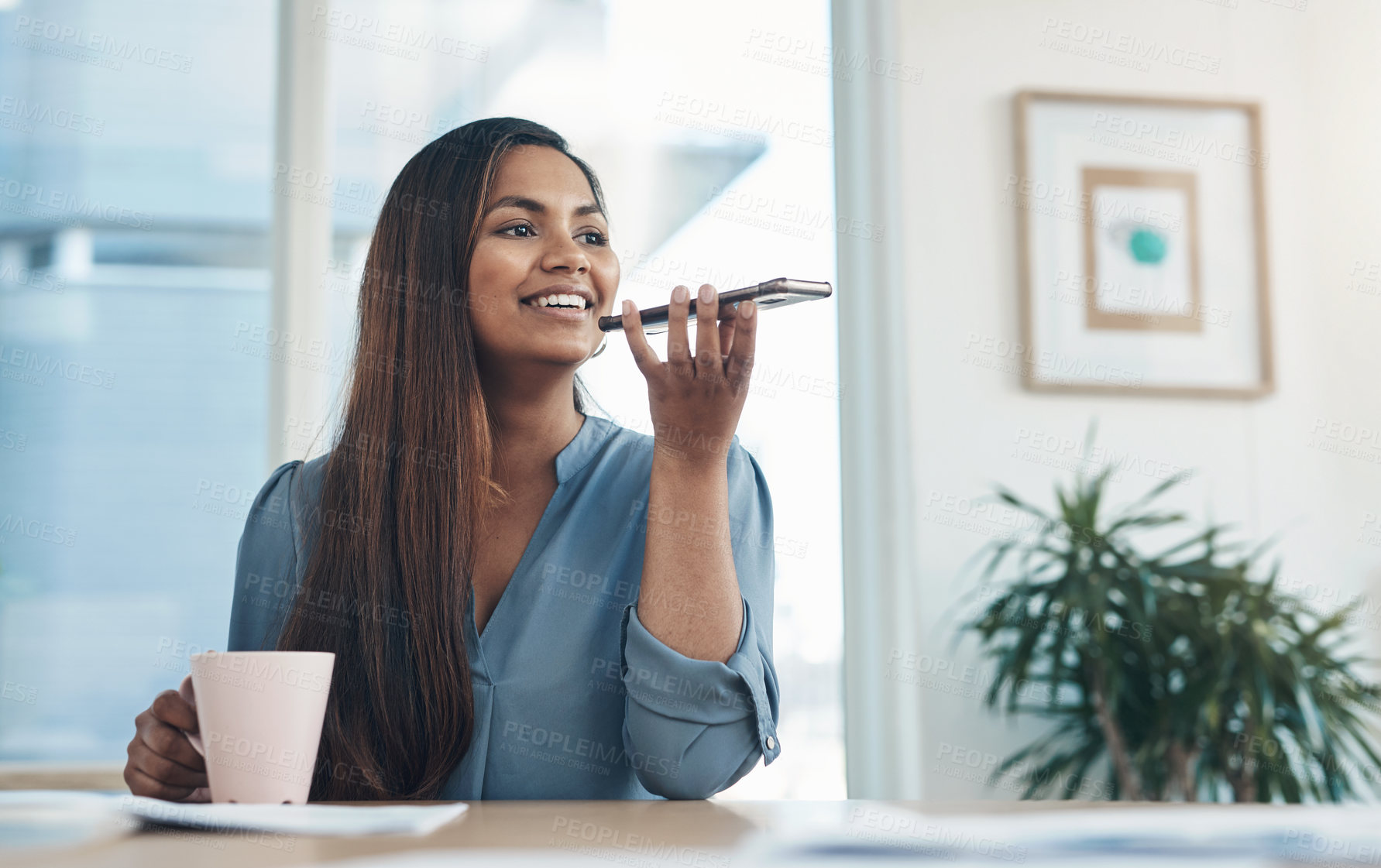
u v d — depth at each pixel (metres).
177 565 2.45
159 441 2.47
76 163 2.53
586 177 1.16
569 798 0.96
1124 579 2.28
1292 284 2.81
